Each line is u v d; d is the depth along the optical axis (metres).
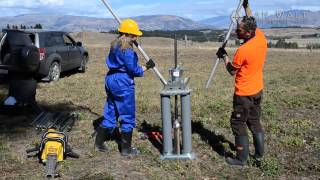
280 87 10.34
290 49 32.78
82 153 5.10
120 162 4.80
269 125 6.31
